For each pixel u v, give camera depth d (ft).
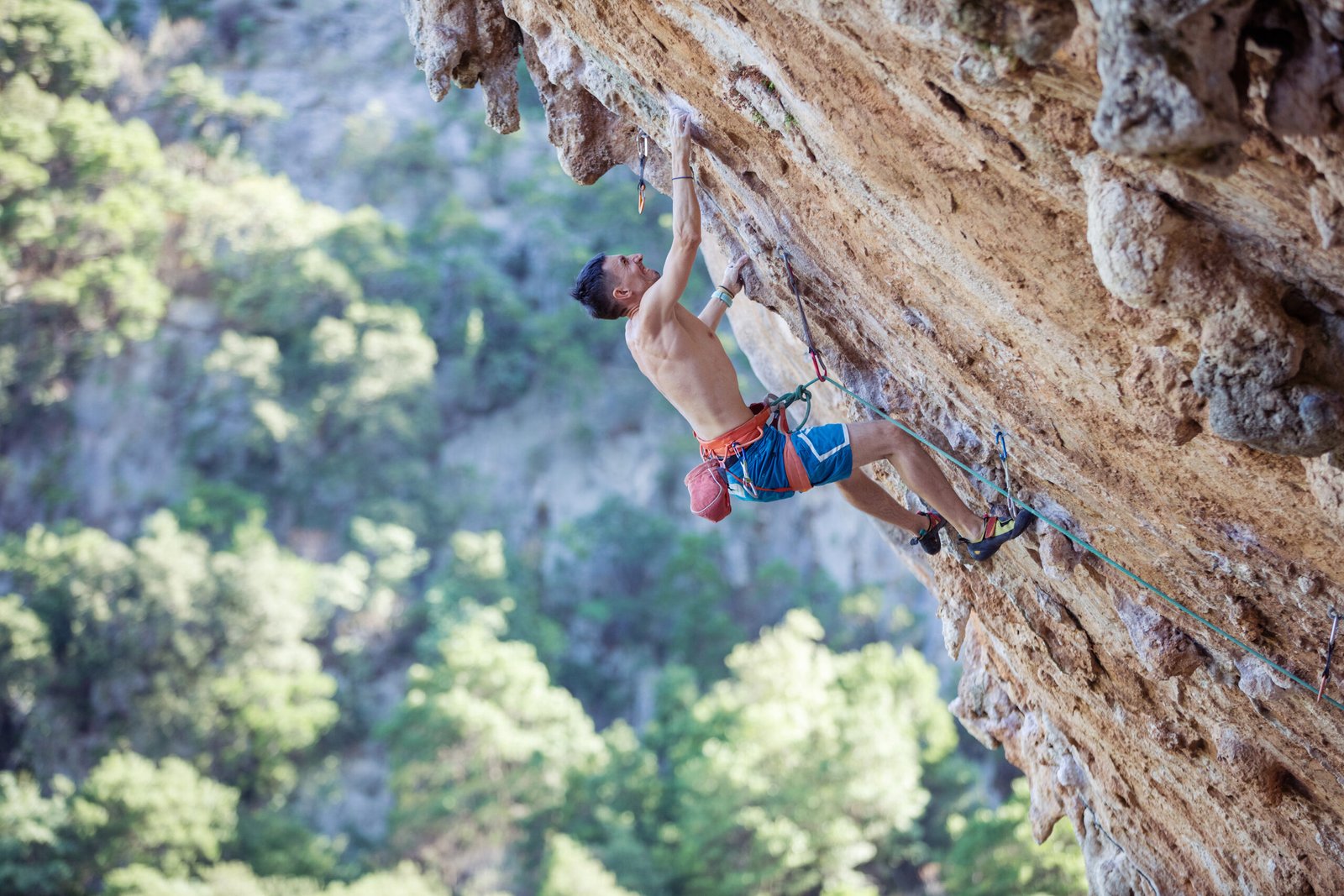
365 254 212.43
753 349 24.44
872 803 114.32
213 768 139.74
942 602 20.51
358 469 191.83
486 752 128.36
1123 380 10.46
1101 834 20.57
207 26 231.30
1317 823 14.64
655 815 130.31
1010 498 13.65
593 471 203.31
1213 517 11.27
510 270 225.97
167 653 143.84
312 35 236.22
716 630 172.86
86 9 209.77
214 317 200.34
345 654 163.53
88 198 194.39
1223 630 12.91
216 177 216.33
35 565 150.30
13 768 137.28
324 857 124.98
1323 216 7.52
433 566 186.50
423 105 237.86
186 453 187.42
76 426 184.75
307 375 198.70
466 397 205.98
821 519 188.85
